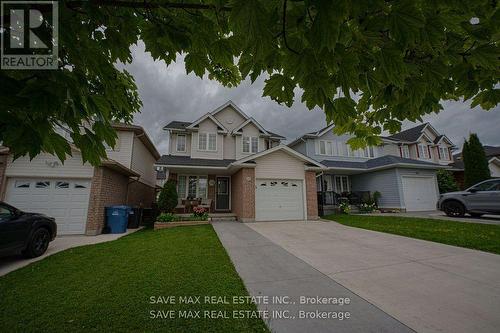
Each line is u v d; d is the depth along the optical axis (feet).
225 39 5.16
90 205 27.58
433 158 63.67
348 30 3.92
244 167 35.73
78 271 13.60
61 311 8.99
